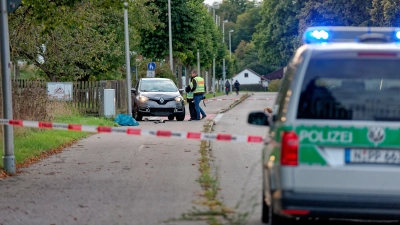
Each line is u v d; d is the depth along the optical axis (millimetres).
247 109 103312
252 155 40906
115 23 99938
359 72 17000
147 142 48094
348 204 16406
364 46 17094
